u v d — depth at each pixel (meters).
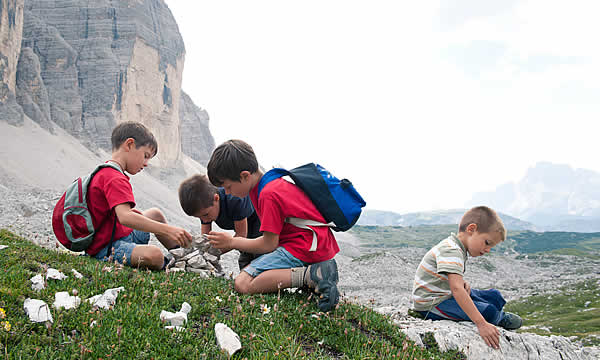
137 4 125.88
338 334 4.61
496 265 102.31
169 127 140.38
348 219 5.43
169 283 5.02
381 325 5.37
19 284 3.97
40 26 106.75
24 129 84.25
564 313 43.50
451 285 5.95
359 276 63.84
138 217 5.58
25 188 63.09
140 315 3.84
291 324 4.60
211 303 4.64
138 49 122.56
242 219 7.24
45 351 2.91
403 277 63.16
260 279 5.34
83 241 6.06
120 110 115.44
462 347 5.49
